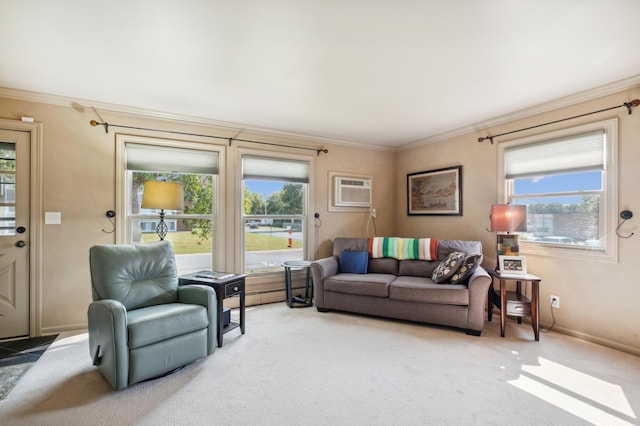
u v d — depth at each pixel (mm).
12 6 1643
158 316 2111
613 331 2629
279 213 4188
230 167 3789
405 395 1931
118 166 3193
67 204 2992
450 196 4141
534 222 3256
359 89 2777
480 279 2871
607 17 1748
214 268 3713
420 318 3111
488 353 2518
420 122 3734
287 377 2143
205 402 1856
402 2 1630
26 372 2207
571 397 1909
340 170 4586
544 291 3104
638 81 2486
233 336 2869
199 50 2123
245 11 1705
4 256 2797
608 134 2672
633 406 1820
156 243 2709
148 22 1807
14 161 2826
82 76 2514
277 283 4066
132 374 1958
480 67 2359
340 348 2609
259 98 2988
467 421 1689
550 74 2471
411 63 2301
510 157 3443
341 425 1659
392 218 5027
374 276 3619
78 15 1733
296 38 1979
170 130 3465
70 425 1652
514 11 1702
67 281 2990
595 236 2793
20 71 2422
